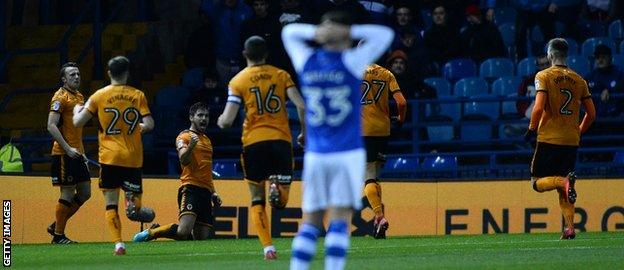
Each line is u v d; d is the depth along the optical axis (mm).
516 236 46375
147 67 66750
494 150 59062
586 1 66375
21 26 69438
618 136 56375
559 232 50156
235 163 58062
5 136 60656
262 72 30531
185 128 60500
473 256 33375
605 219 50594
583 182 50719
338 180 23016
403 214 50688
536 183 40062
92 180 48750
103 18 71250
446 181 51062
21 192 47594
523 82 58906
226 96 60438
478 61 61750
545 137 39344
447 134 59656
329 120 23203
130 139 36625
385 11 63250
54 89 62188
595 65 58812
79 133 44219
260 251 37438
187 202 44344
